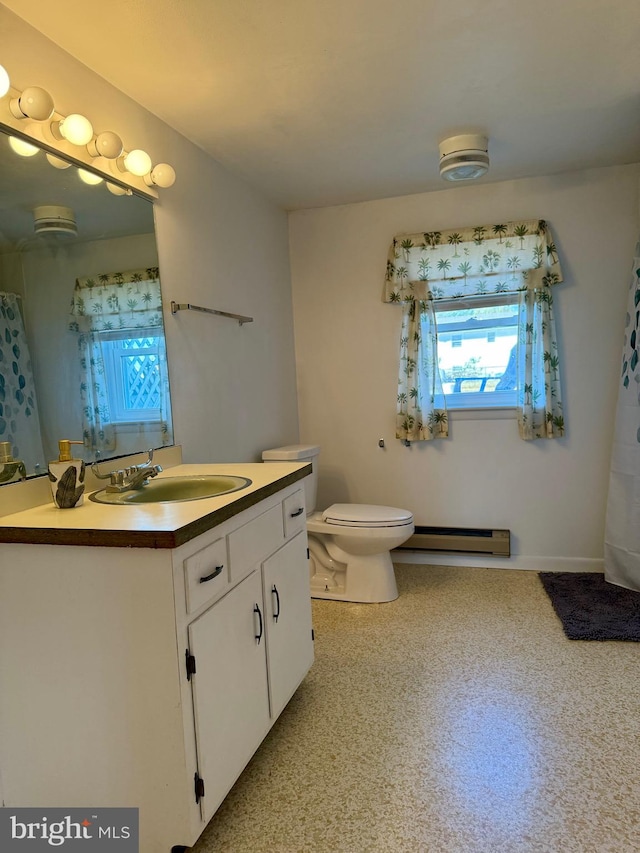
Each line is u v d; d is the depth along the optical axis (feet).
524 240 9.91
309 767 5.38
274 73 6.11
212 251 8.24
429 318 10.47
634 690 6.41
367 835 4.54
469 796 4.91
